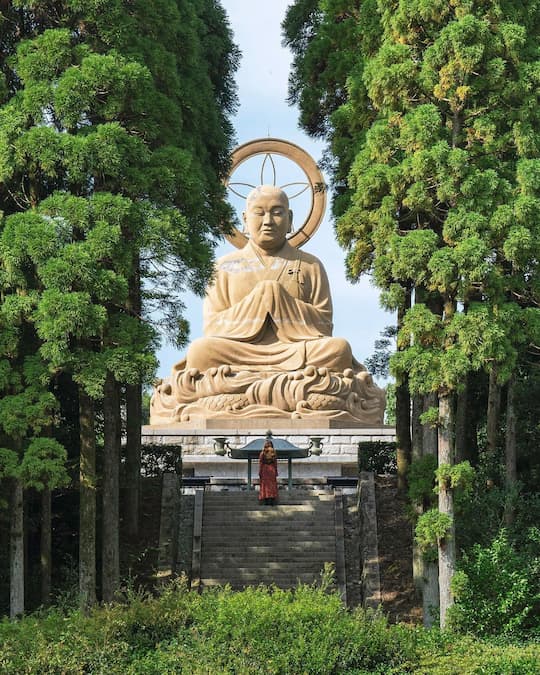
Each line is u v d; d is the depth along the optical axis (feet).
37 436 101.09
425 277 98.84
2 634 80.64
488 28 100.83
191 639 81.87
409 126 100.32
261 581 112.47
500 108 103.35
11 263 96.58
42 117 100.78
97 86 100.01
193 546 116.26
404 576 111.45
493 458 119.44
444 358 96.73
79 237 99.66
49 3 105.09
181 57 117.29
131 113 103.86
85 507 98.22
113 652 79.61
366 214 108.27
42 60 100.89
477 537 106.42
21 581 96.07
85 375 95.55
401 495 120.26
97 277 96.17
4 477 98.89
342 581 111.96
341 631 82.12
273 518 120.16
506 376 98.78
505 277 100.73
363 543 115.55
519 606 96.89
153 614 84.69
